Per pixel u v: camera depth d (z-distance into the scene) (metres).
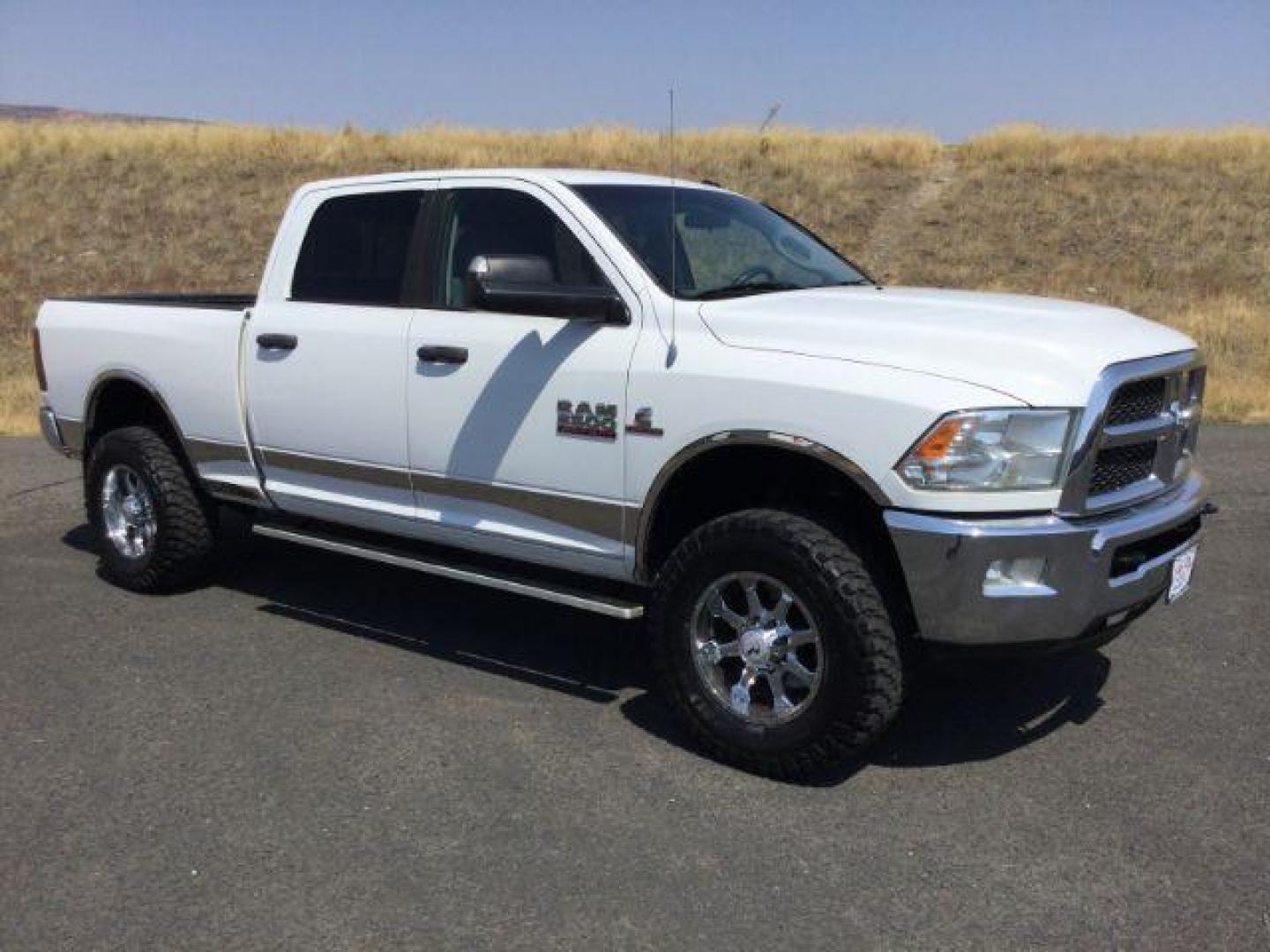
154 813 3.70
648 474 4.13
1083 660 5.02
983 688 4.74
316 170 26.53
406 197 5.01
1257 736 4.27
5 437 10.86
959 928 3.09
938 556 3.56
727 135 27.22
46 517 7.65
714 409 3.93
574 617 5.71
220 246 22.98
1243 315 16.67
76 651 5.15
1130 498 3.88
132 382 5.96
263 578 6.33
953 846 3.51
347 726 4.37
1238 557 6.46
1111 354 3.75
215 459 5.69
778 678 3.94
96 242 23.23
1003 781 3.94
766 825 3.64
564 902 3.21
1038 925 3.10
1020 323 3.94
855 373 3.72
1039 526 3.55
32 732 4.30
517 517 4.60
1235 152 25.16
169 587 5.98
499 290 4.19
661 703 4.63
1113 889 3.26
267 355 5.32
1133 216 22.50
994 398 3.55
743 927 3.10
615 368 4.19
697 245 4.65
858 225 23.08
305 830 3.60
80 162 26.64
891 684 3.75
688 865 3.41
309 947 3.01
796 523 3.82
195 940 3.04
